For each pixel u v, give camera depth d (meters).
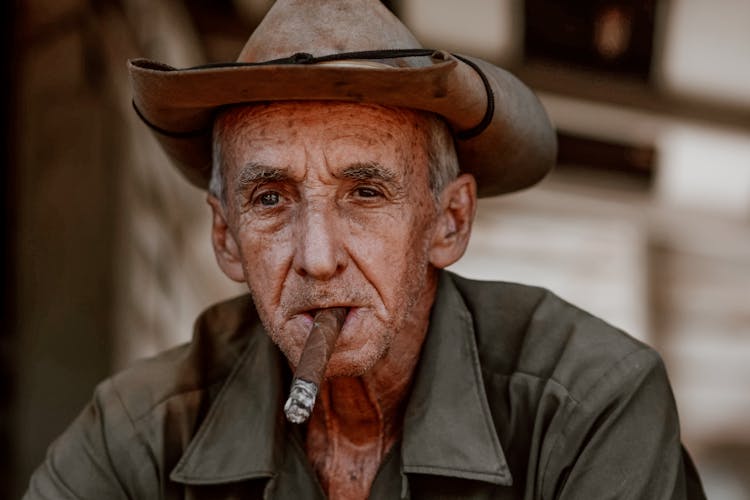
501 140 1.97
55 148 4.41
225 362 2.10
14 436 4.29
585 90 6.99
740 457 9.23
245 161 1.80
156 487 2.00
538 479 1.85
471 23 6.54
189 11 6.31
